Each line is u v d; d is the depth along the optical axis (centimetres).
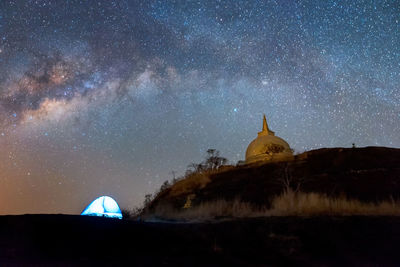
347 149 2856
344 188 2028
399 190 1861
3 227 807
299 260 831
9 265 586
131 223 1072
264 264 795
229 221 1335
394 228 1060
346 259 830
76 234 831
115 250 763
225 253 863
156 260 726
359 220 1194
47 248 711
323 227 1120
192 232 1080
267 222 1253
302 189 2169
